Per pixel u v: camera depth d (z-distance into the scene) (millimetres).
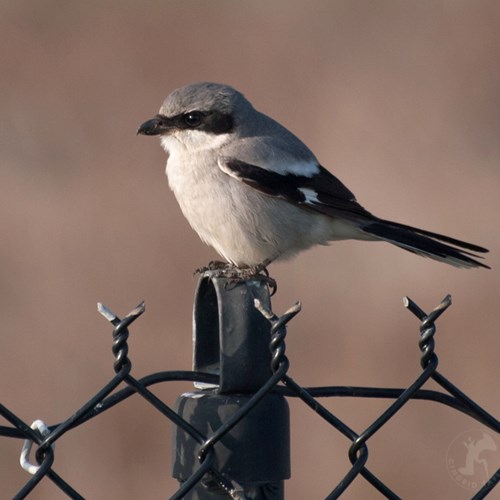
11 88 17078
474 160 16016
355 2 19594
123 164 15328
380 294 12648
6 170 14969
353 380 11383
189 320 12031
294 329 12039
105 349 11586
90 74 17406
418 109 17125
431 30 19016
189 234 13227
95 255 12992
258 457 4570
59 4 18750
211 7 18984
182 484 4520
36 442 4215
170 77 17609
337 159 15867
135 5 18828
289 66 17906
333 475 10133
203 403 4574
